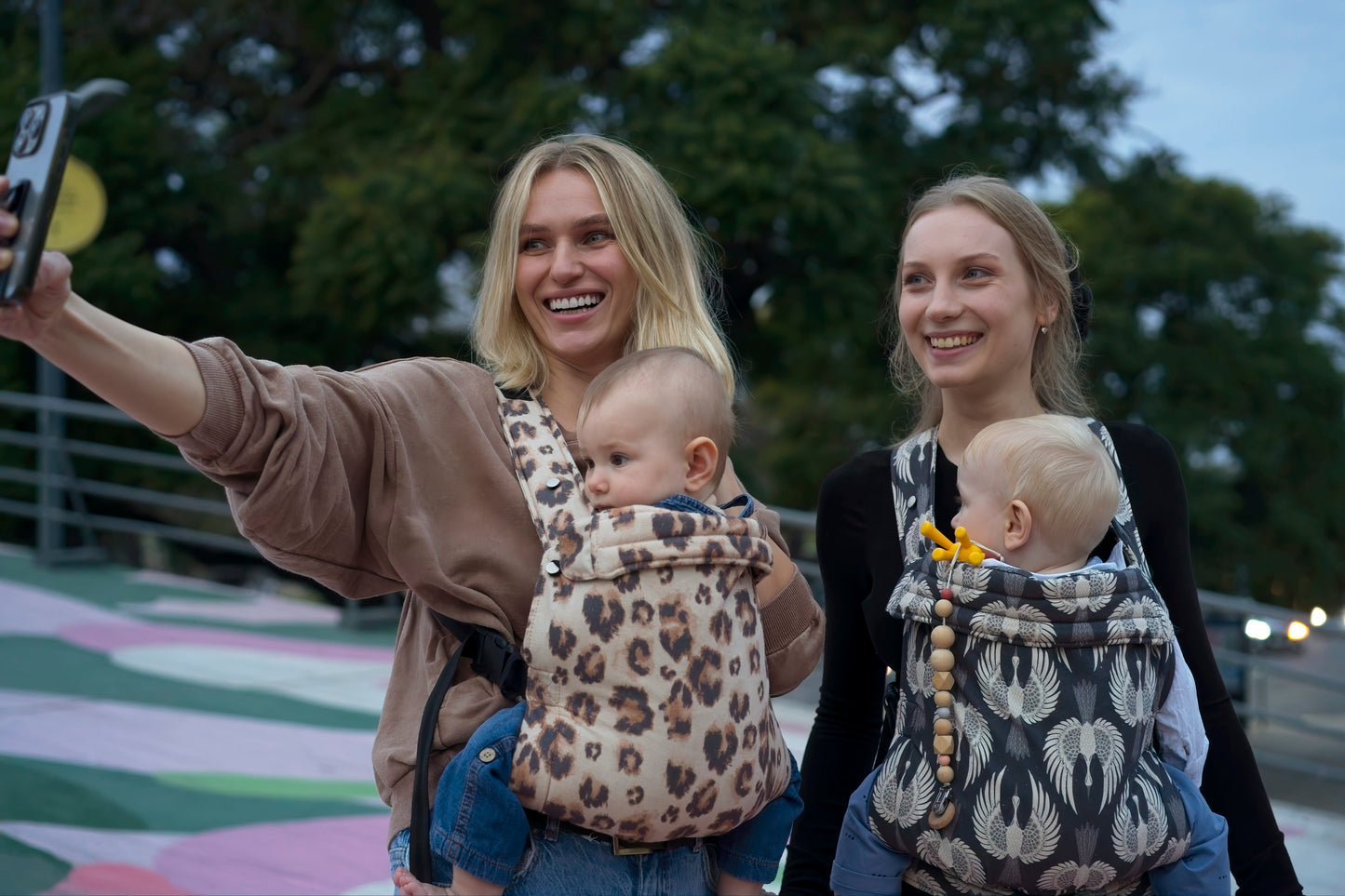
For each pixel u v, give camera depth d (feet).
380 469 5.11
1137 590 5.61
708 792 5.08
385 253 33.96
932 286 6.43
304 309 37.55
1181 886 5.58
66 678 18.40
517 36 38.81
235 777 14.47
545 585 5.16
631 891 5.24
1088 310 7.07
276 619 24.50
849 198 33.91
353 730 16.89
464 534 5.30
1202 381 48.67
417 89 39.45
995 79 41.81
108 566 28.40
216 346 4.64
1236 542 49.03
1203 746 5.83
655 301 6.06
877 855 5.92
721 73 33.78
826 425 46.03
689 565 5.13
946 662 5.57
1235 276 52.21
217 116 47.85
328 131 42.52
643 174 6.08
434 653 5.48
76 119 3.84
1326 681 16.42
